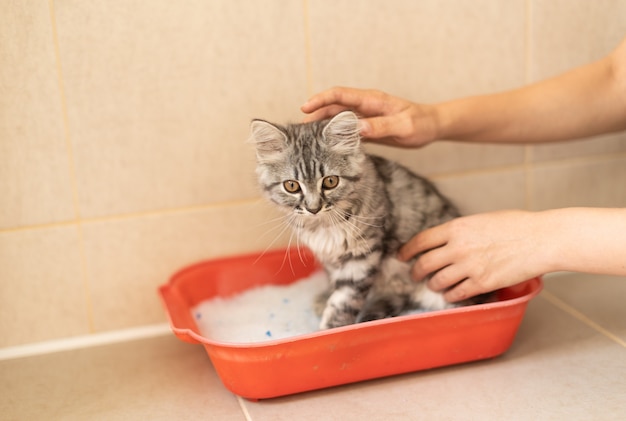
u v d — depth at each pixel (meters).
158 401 1.50
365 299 1.76
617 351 1.58
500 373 1.52
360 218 1.69
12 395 1.55
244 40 1.77
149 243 1.84
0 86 1.65
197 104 1.78
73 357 1.75
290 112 1.86
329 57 1.84
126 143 1.76
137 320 1.88
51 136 1.71
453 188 2.04
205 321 1.79
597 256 1.39
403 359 1.50
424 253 1.74
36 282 1.78
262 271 1.93
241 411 1.44
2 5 1.61
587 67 1.79
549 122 1.77
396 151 1.97
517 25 1.95
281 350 1.39
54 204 1.75
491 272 1.53
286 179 1.68
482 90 1.98
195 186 1.84
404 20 1.87
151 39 1.71
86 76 1.70
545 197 2.12
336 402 1.45
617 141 2.12
